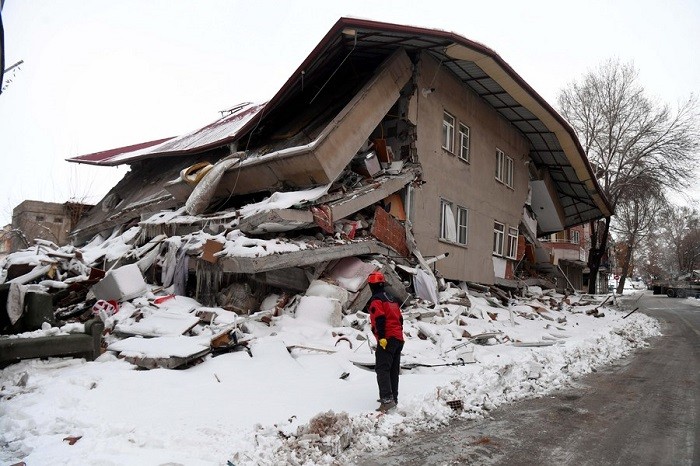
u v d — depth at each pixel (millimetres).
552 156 24484
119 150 25469
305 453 4727
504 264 22172
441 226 17328
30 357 7176
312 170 12734
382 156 15727
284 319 10234
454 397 6723
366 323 10781
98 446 4664
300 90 15547
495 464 4715
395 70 14938
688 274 65375
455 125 18156
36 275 11656
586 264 43438
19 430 5078
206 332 8867
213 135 19250
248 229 11852
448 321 13203
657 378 8758
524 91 17688
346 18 12508
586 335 13805
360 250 13062
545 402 7055
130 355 7656
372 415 5762
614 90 36406
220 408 5945
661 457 4922
